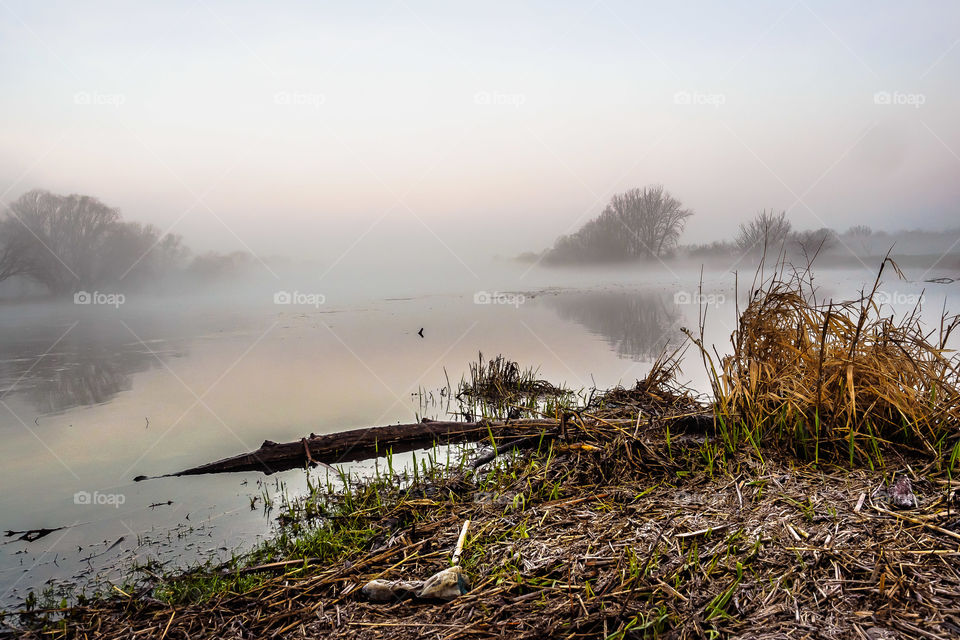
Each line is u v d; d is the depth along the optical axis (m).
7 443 5.83
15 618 2.84
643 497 3.40
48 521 3.97
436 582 2.60
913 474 3.19
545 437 4.92
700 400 5.73
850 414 3.68
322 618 2.56
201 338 14.23
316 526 3.76
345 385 8.06
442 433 5.52
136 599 2.91
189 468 4.98
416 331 14.30
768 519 2.87
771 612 2.18
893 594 2.18
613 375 8.12
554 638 2.19
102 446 5.62
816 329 4.30
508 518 3.33
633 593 2.38
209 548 3.54
